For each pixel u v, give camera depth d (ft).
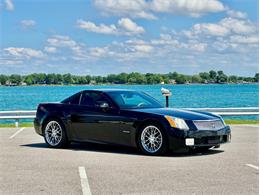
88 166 29.48
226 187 23.38
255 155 34.06
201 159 32.19
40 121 39.68
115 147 38.93
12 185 24.06
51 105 39.47
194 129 33.19
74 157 33.30
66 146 38.78
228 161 31.30
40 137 47.16
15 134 50.19
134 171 27.71
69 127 38.01
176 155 34.09
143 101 37.17
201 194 21.95
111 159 32.30
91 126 36.76
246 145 40.01
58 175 26.61
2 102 197.57
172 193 22.18
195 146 33.14
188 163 30.50
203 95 269.23
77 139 37.73
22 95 318.86
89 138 37.01
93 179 25.43
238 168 28.60
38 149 37.86
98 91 37.50
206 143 33.81
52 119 39.04
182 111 35.27
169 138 33.12
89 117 36.86
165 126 33.24
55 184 24.22
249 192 22.30
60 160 31.91
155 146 34.06
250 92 346.13
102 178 25.68
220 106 144.36
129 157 33.19
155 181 24.84
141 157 33.19
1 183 24.54
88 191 22.66
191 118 33.76
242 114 63.41
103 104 36.32
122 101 36.45
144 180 25.12
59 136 38.75
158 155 33.99
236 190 22.71
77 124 37.55
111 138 35.81
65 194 22.11
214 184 24.08
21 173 27.25
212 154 34.60
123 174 26.78
